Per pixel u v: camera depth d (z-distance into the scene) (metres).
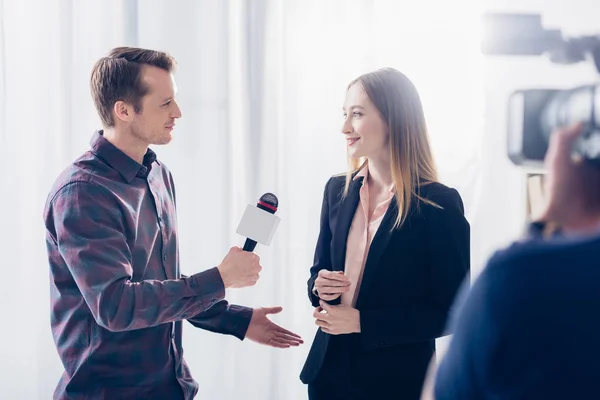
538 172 2.61
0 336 2.51
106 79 1.56
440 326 1.56
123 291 1.41
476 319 0.77
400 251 1.60
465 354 0.78
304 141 2.58
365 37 2.56
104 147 1.55
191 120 2.54
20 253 2.51
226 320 1.79
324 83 2.56
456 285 1.56
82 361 1.52
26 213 2.51
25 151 2.50
